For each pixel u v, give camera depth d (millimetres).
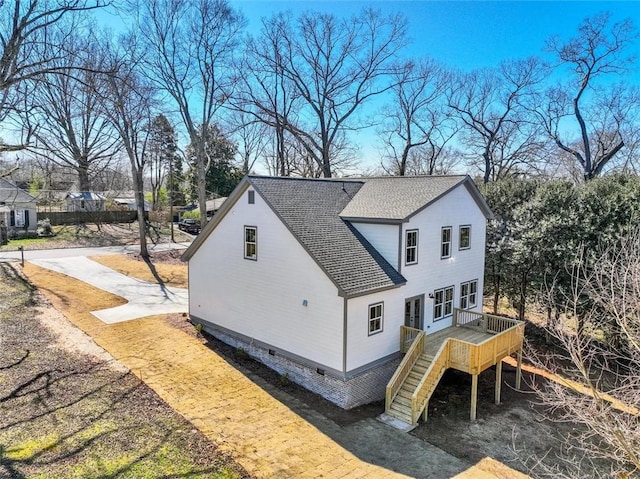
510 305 26641
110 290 22484
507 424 13469
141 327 17422
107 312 18984
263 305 15500
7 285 20500
